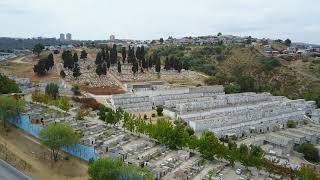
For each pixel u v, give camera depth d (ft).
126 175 466.29
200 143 614.34
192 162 604.49
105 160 478.59
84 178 530.68
